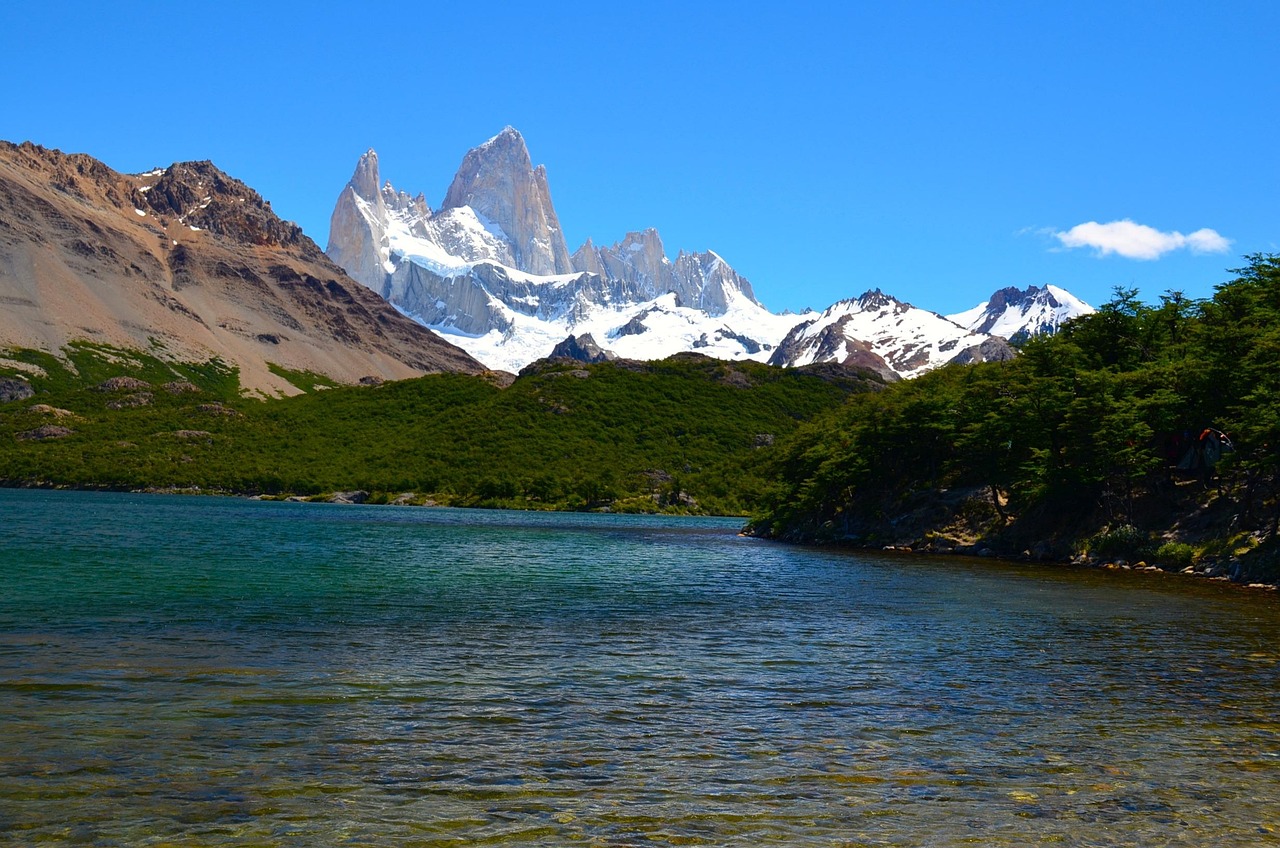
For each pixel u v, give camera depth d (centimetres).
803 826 1503
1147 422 7381
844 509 10844
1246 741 2025
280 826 1451
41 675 2425
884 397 10956
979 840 1462
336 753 1822
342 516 14375
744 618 3984
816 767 1803
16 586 4344
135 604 3831
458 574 5750
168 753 1789
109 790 1581
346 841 1402
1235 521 6462
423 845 1395
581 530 12562
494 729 2031
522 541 9662
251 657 2756
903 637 3462
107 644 2902
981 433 8556
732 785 1691
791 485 11906
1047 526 8094
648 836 1448
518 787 1656
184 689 2314
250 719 2050
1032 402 8069
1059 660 2983
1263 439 6031
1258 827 1534
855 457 10125
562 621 3778
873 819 1538
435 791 1625
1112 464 7325
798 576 6100
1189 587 5419
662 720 2144
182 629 3238
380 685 2434
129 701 2177
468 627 3522
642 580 5700
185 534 8650
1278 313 7356
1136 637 3484
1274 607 4441
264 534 9162
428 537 9800
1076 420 7588
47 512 11938
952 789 1691
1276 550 5706
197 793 1580
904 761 1848
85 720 1998
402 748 1867
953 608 4384
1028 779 1752
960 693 2472
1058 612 4219
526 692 2406
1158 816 1574
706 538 11238
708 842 1430
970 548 8525
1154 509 7319
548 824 1488
